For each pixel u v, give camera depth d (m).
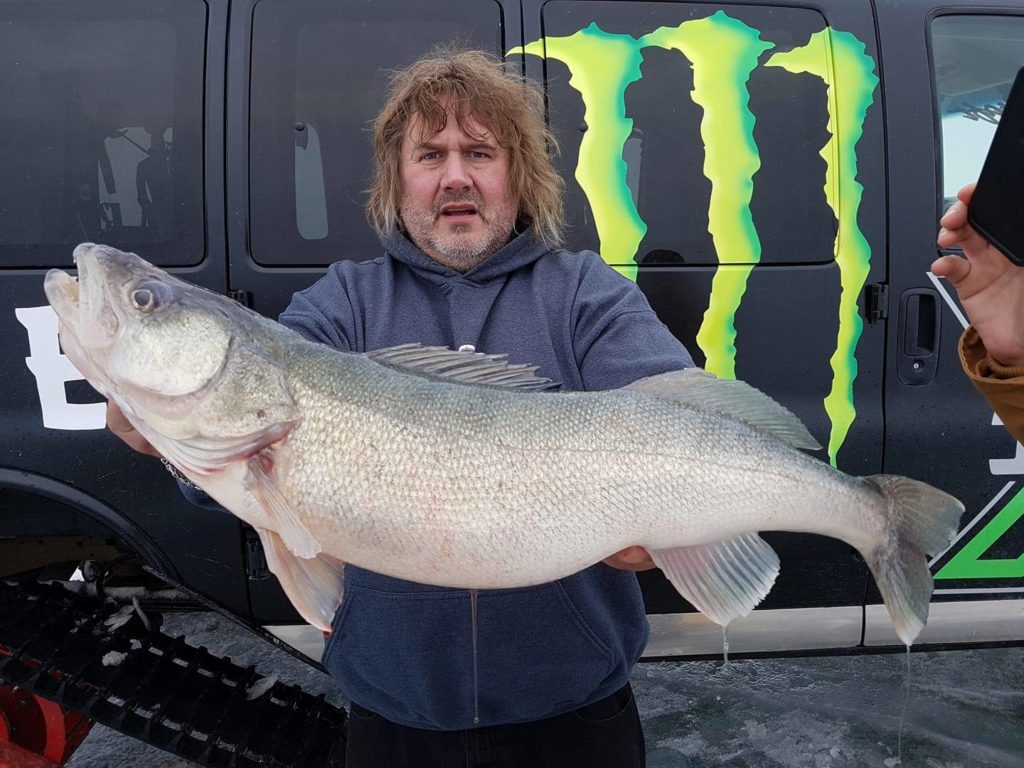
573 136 2.41
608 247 2.41
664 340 1.75
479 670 1.69
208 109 2.34
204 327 1.49
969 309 1.36
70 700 2.16
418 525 1.46
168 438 1.51
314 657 2.37
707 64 2.45
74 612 2.33
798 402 2.42
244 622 2.29
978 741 2.86
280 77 2.36
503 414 1.50
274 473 1.49
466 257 1.85
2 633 2.16
